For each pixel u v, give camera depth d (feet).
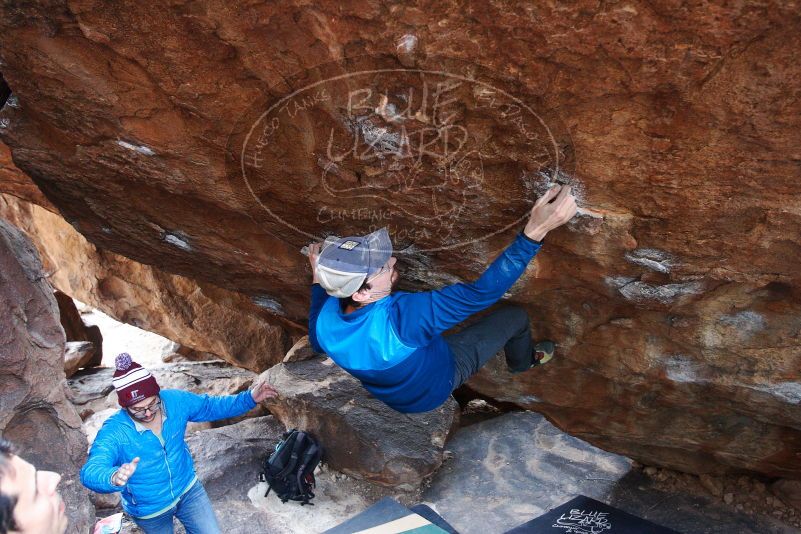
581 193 6.62
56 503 3.36
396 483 15.37
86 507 11.00
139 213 9.75
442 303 7.06
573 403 11.27
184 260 11.12
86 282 20.81
